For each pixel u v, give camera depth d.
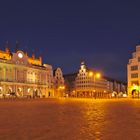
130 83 102.06
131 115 19.11
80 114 20.09
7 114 20.05
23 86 124.44
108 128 12.17
